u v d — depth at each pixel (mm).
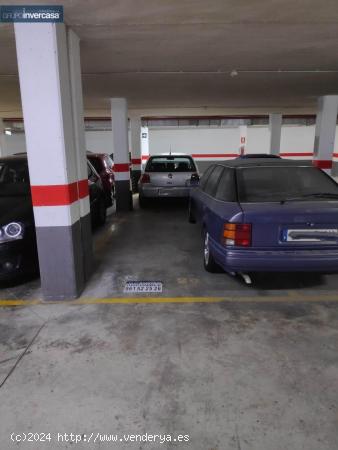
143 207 9078
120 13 3068
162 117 17719
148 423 1973
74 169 3449
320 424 1944
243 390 2223
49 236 3377
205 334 2883
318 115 8547
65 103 3193
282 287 3793
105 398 2166
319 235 3229
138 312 3273
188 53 4582
